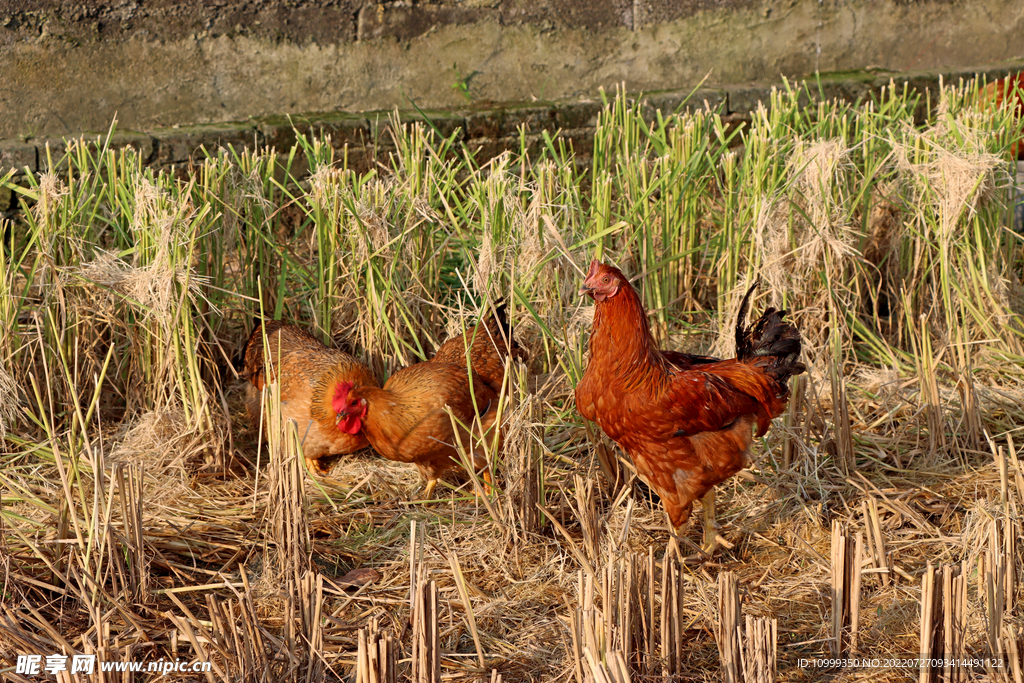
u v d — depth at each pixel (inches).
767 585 133.3
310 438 158.1
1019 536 122.5
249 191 190.4
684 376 130.2
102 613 122.6
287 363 163.9
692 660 115.6
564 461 164.9
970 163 184.4
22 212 243.6
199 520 149.2
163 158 259.3
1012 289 213.0
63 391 175.0
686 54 325.1
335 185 183.6
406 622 109.3
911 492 153.3
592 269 130.8
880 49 346.6
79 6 253.9
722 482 151.9
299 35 280.5
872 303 215.6
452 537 145.3
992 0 352.8
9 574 123.4
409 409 148.7
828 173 189.0
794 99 230.5
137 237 170.6
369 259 177.5
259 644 104.0
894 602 124.5
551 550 141.5
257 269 197.6
